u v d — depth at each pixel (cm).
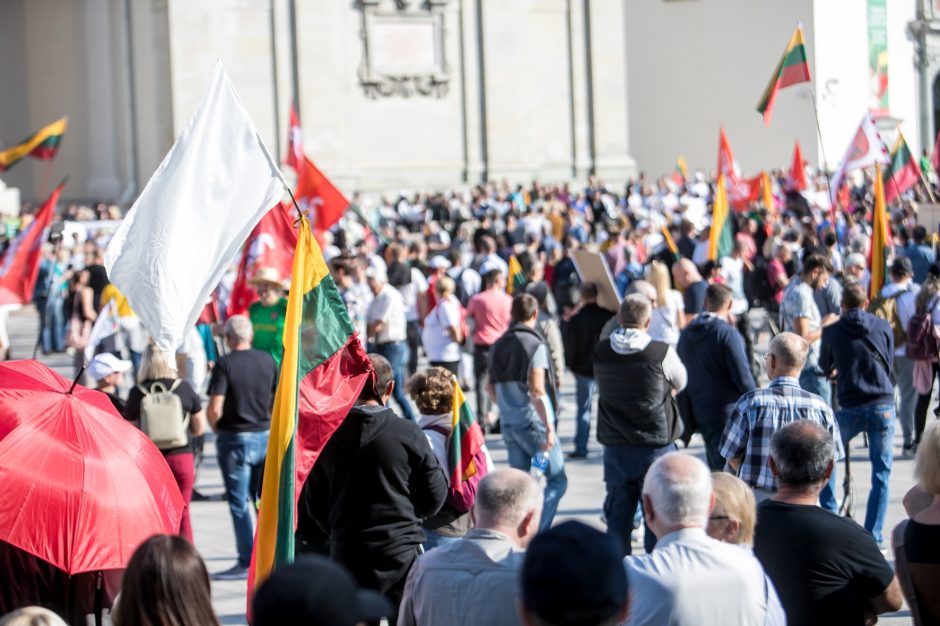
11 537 666
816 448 671
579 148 4731
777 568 659
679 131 5825
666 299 1577
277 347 1415
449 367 1828
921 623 637
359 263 1897
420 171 4434
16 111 4988
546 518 1223
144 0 4347
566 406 2100
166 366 1153
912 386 1612
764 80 5578
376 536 816
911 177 2839
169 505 731
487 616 588
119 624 491
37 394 728
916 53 6091
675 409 1073
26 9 4925
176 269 751
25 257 1647
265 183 771
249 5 4172
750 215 2930
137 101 4441
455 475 945
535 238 2558
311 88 4222
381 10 4341
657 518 600
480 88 4525
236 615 1084
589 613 414
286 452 710
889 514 1350
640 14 5894
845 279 1588
